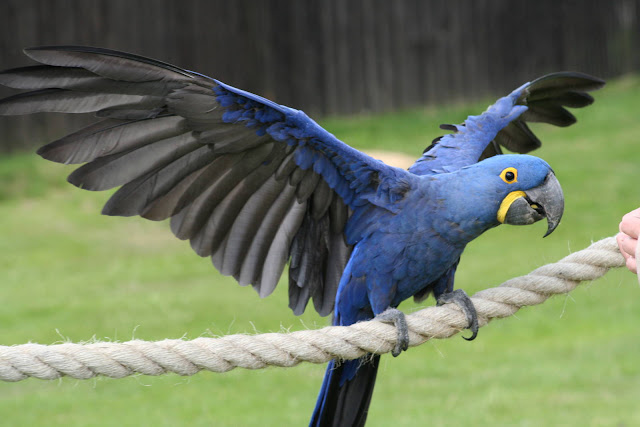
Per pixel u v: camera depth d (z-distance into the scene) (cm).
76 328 1414
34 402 1191
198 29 2625
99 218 2119
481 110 2778
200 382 1255
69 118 2523
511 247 1798
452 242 666
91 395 1217
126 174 611
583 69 2969
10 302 1570
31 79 559
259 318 1461
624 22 3012
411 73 2845
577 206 2002
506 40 2888
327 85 2798
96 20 2527
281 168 662
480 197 644
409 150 2430
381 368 1279
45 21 2488
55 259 1842
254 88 2716
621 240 587
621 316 1424
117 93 588
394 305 713
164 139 619
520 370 1231
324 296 713
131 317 1467
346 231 694
